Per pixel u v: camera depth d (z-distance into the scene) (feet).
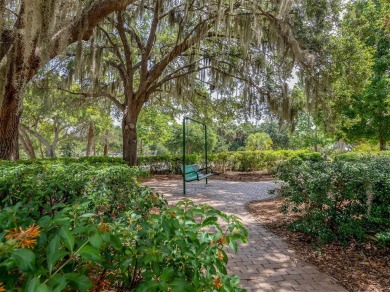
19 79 16.38
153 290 2.92
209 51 31.40
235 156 40.73
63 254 2.60
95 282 3.40
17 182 8.49
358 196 10.66
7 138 19.13
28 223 3.69
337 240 11.22
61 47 15.55
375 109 36.22
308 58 23.99
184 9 24.58
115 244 3.34
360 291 7.76
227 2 22.99
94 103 41.01
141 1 25.30
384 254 10.10
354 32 26.86
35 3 13.05
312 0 24.40
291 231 12.69
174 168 40.45
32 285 2.18
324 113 28.17
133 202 6.94
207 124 42.91
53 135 69.26
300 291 7.75
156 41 35.27
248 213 16.44
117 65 33.17
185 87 33.30
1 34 15.10
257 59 30.30
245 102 34.68
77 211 4.09
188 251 3.62
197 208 4.60
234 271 8.99
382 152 33.19
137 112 33.81
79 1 15.80
